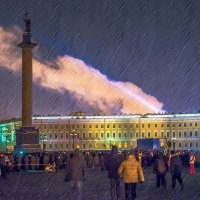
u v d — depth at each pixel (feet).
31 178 136.98
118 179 71.87
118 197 72.02
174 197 80.12
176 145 542.98
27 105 214.48
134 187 69.87
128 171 66.13
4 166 135.95
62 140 569.64
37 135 214.90
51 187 103.96
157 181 98.68
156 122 552.00
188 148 537.65
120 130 561.84
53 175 151.33
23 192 92.22
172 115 547.49
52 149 570.46
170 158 94.53
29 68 215.51
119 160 71.97
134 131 557.74
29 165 182.19
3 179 133.28
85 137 566.36
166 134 547.90
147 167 211.82
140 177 66.44
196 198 78.59
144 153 217.15
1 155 153.58
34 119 574.15
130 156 66.59
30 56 215.92
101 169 186.29
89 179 132.77
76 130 569.23
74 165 66.74
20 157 186.39
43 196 83.66
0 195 86.02
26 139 212.43
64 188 100.99
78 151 67.46
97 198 79.10
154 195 83.56
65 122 570.46
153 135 552.00
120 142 560.61
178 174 93.40
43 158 180.75
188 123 540.52
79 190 66.69
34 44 217.15
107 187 104.37
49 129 572.92
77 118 569.64
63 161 193.16
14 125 560.61
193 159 144.05
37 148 214.07
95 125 567.18
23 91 214.69
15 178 137.80
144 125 556.51
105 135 563.89
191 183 113.29
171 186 104.37
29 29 218.79
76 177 66.49
